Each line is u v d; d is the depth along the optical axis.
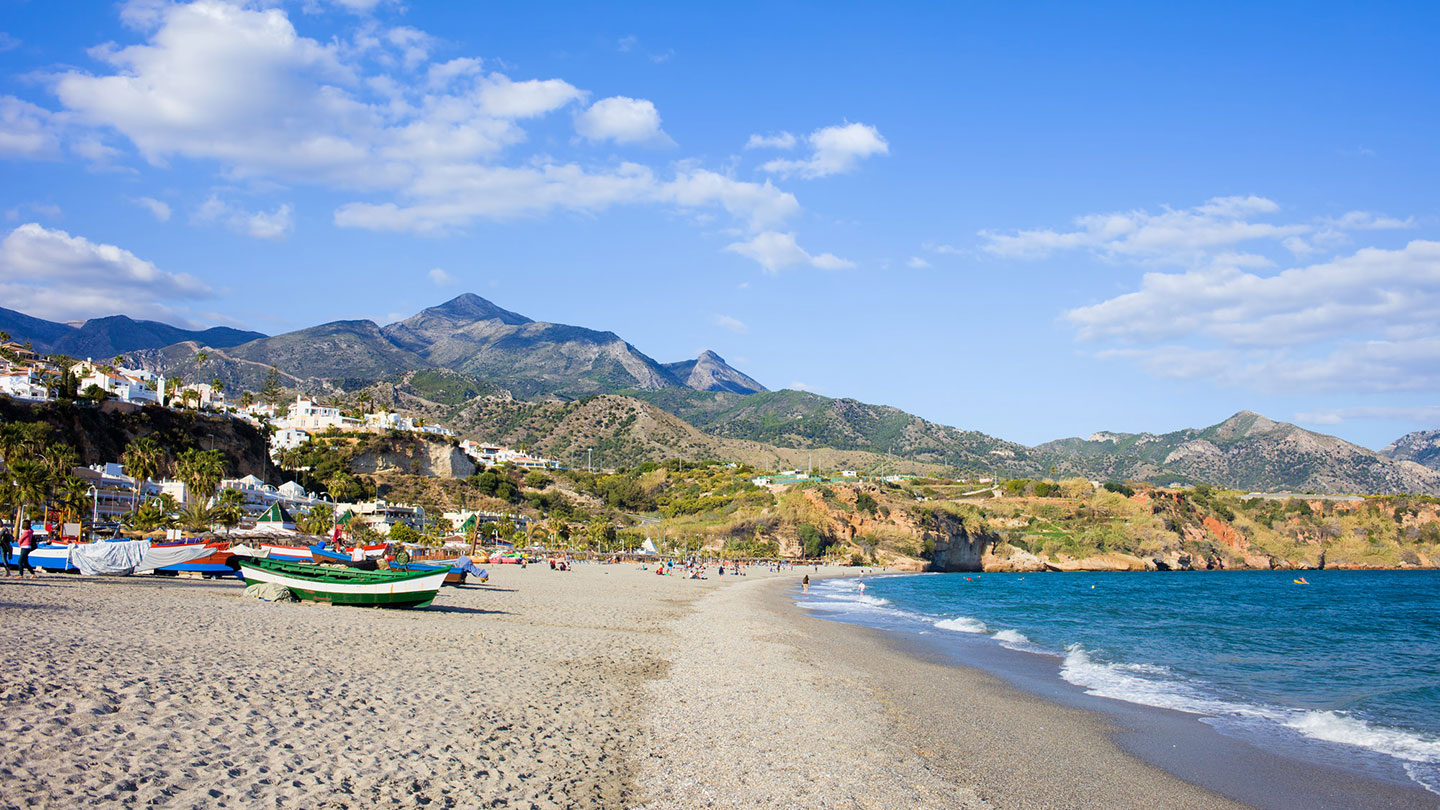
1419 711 24.73
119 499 97.75
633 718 18.02
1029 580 155.00
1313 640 46.16
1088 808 14.51
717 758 15.34
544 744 14.76
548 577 82.06
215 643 20.94
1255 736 20.78
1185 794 15.80
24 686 13.48
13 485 68.44
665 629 38.56
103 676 14.97
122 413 125.12
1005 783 15.55
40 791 9.37
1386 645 44.09
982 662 33.47
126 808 9.28
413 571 38.34
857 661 31.38
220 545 48.75
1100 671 31.77
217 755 11.45
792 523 190.50
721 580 103.75
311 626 27.02
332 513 117.50
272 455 169.75
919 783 14.95
